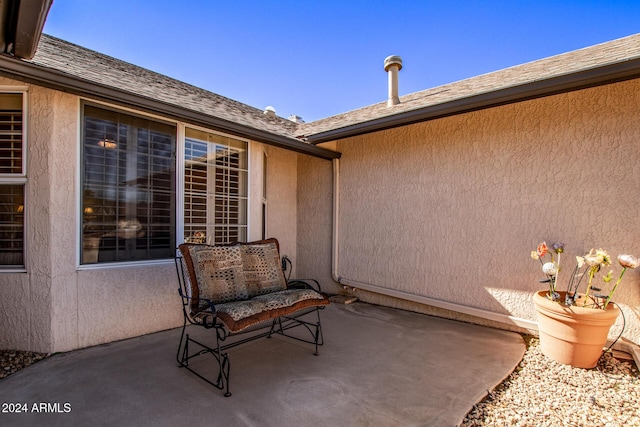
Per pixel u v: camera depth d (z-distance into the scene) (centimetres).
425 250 482
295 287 417
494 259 418
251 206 517
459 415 233
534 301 343
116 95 333
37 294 331
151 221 401
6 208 336
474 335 399
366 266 556
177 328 419
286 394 261
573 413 236
